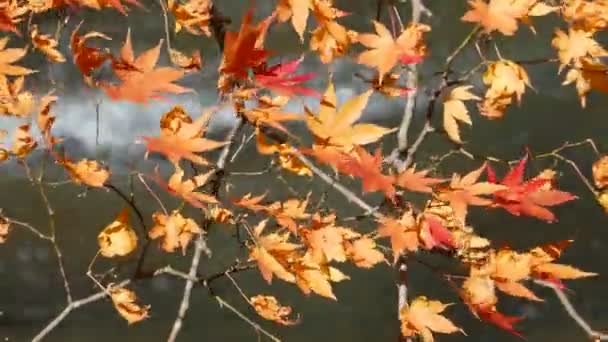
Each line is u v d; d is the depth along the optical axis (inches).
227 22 40.6
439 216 36.0
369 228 44.2
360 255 36.8
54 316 89.0
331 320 90.0
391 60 36.9
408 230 35.3
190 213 87.7
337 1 89.7
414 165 37.7
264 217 43.7
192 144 34.6
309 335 87.7
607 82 39.8
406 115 40.0
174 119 35.1
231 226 44.2
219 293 89.7
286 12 37.4
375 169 34.7
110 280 55.4
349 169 34.6
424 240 35.1
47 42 43.7
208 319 88.4
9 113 40.8
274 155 39.8
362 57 37.1
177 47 86.6
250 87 35.4
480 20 36.9
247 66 33.5
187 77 86.5
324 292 36.6
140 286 85.4
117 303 38.6
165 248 37.8
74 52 35.2
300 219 38.9
